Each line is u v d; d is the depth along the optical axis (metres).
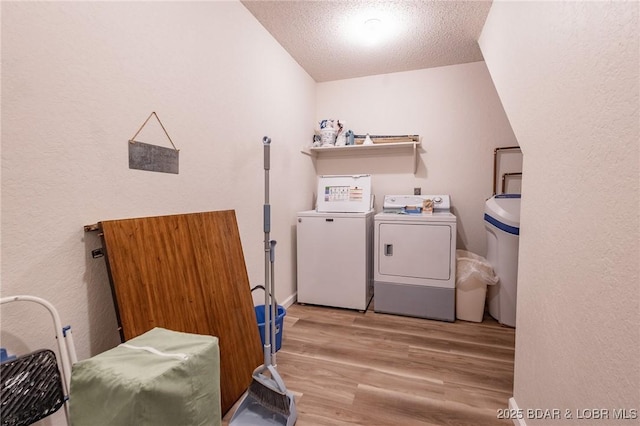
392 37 2.41
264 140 1.54
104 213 1.13
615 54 0.68
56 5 0.96
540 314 1.10
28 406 0.79
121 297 1.08
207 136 1.67
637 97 0.62
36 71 0.92
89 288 1.09
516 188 2.79
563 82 0.93
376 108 3.19
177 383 0.82
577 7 0.84
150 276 1.20
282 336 2.13
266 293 1.51
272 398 1.32
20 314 0.90
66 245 1.01
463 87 2.91
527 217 1.22
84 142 1.06
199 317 1.37
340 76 3.21
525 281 1.24
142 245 1.20
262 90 2.24
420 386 1.59
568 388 0.91
